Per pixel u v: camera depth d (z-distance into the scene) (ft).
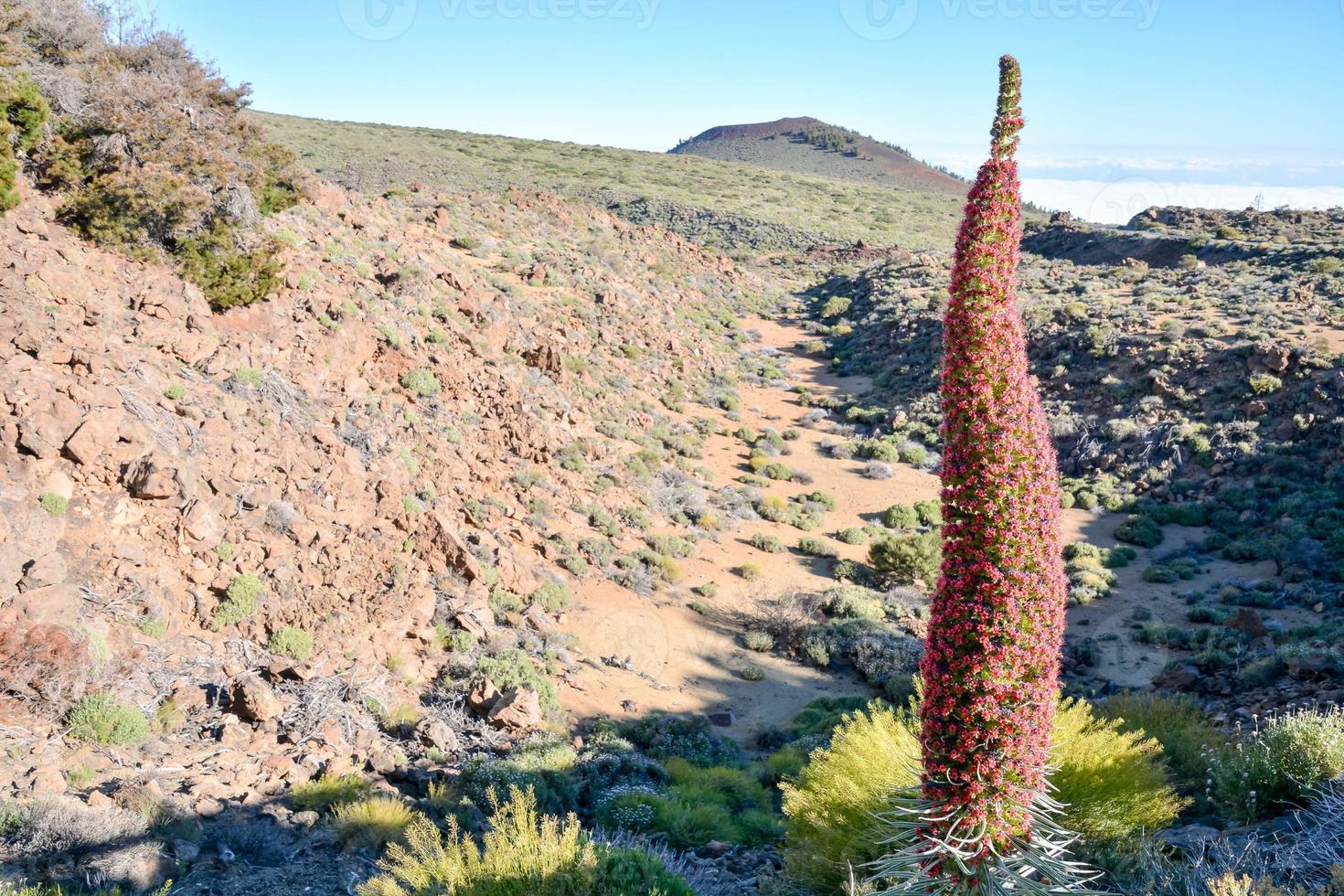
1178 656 70.54
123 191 64.23
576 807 42.04
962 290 18.06
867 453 133.69
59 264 59.21
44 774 32.76
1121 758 27.37
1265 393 119.65
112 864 27.61
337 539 58.90
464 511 75.00
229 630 49.14
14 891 25.04
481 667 55.26
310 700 46.19
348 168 319.06
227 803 35.47
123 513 48.24
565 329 134.92
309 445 65.57
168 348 62.69
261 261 74.18
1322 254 196.75
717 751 54.29
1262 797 28.89
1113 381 135.95
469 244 152.56
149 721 40.32
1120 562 96.32
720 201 385.50
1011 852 18.30
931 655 18.72
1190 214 281.54
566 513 86.02
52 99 66.64
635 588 77.77
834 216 396.57
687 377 152.35
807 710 61.82
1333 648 57.47
